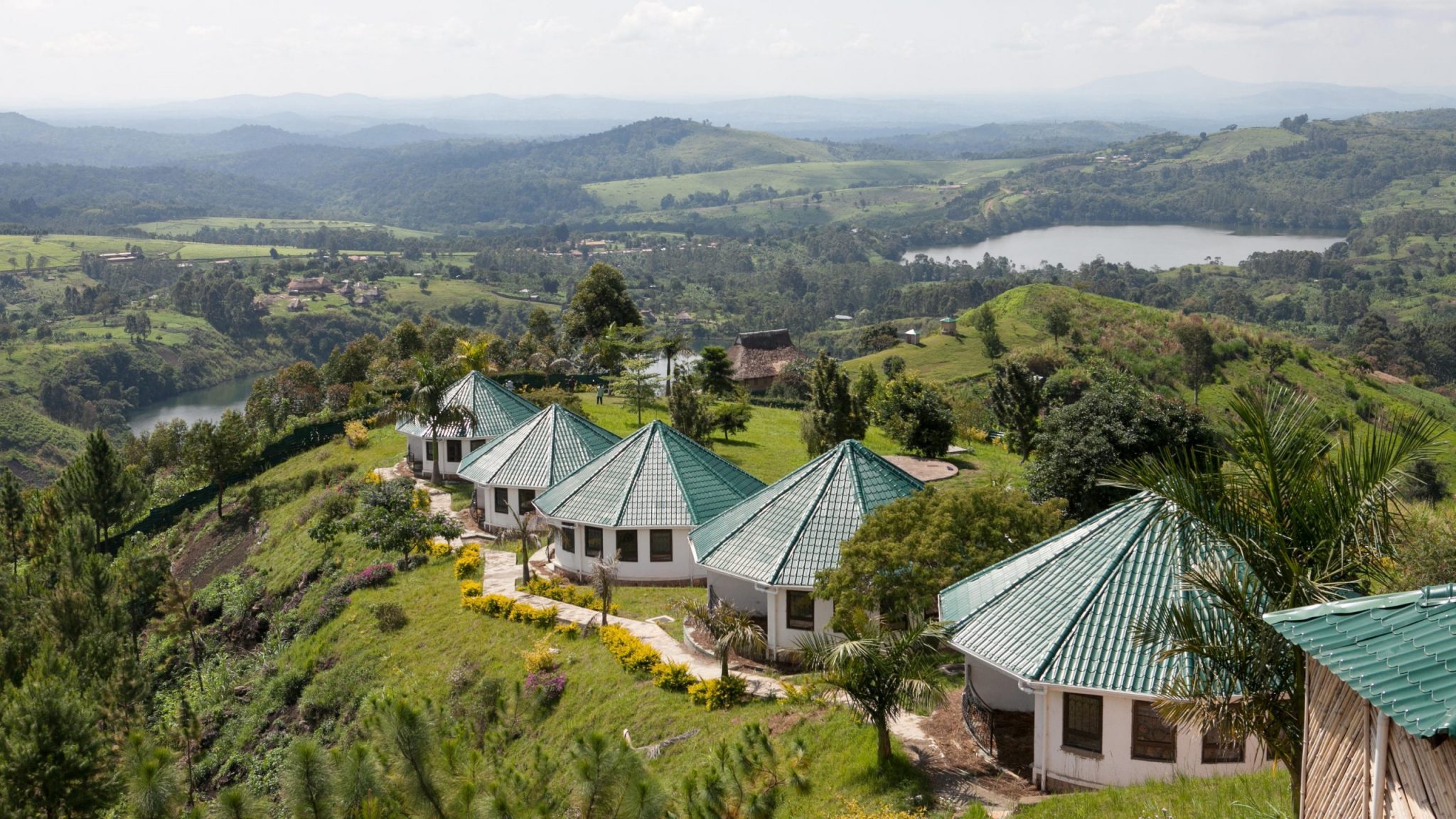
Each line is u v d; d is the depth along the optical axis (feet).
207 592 214.28
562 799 77.51
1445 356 616.80
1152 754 86.84
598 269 406.00
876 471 140.26
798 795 92.79
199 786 148.87
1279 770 77.41
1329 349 647.56
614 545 166.40
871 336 579.07
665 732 114.32
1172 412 163.73
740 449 261.44
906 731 102.22
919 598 108.37
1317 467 58.90
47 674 142.92
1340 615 48.88
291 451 292.20
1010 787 90.17
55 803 115.75
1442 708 41.09
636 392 285.23
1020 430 237.86
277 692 160.66
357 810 72.23
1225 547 68.59
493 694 131.34
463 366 329.52
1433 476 151.12
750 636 119.24
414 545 187.93
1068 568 98.58
